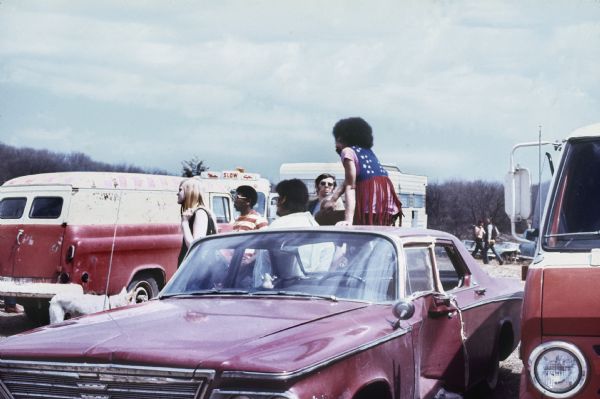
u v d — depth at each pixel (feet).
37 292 36.01
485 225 114.11
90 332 13.65
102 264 37.45
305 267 16.46
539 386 12.26
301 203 24.35
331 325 13.66
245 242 17.49
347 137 24.11
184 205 26.86
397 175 96.27
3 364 13.10
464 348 18.26
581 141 15.65
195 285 16.97
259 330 13.17
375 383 13.73
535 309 12.66
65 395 12.67
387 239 16.75
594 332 12.16
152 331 13.33
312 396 11.80
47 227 36.88
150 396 12.03
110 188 38.27
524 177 15.76
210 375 11.67
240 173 63.98
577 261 13.87
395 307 14.32
